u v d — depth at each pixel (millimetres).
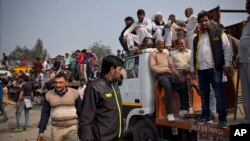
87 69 15078
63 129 4520
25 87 10539
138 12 7602
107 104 3047
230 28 6047
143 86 6172
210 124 4539
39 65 20531
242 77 4164
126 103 6719
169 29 7375
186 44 7156
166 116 5500
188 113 5438
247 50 4008
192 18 6984
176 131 5355
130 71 6660
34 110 16391
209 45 4566
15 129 10594
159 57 5859
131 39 7531
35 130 10625
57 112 4508
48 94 4621
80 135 2994
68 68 18297
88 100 3021
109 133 3020
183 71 5887
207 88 4703
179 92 5793
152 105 6094
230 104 5547
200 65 4664
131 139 7145
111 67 3139
